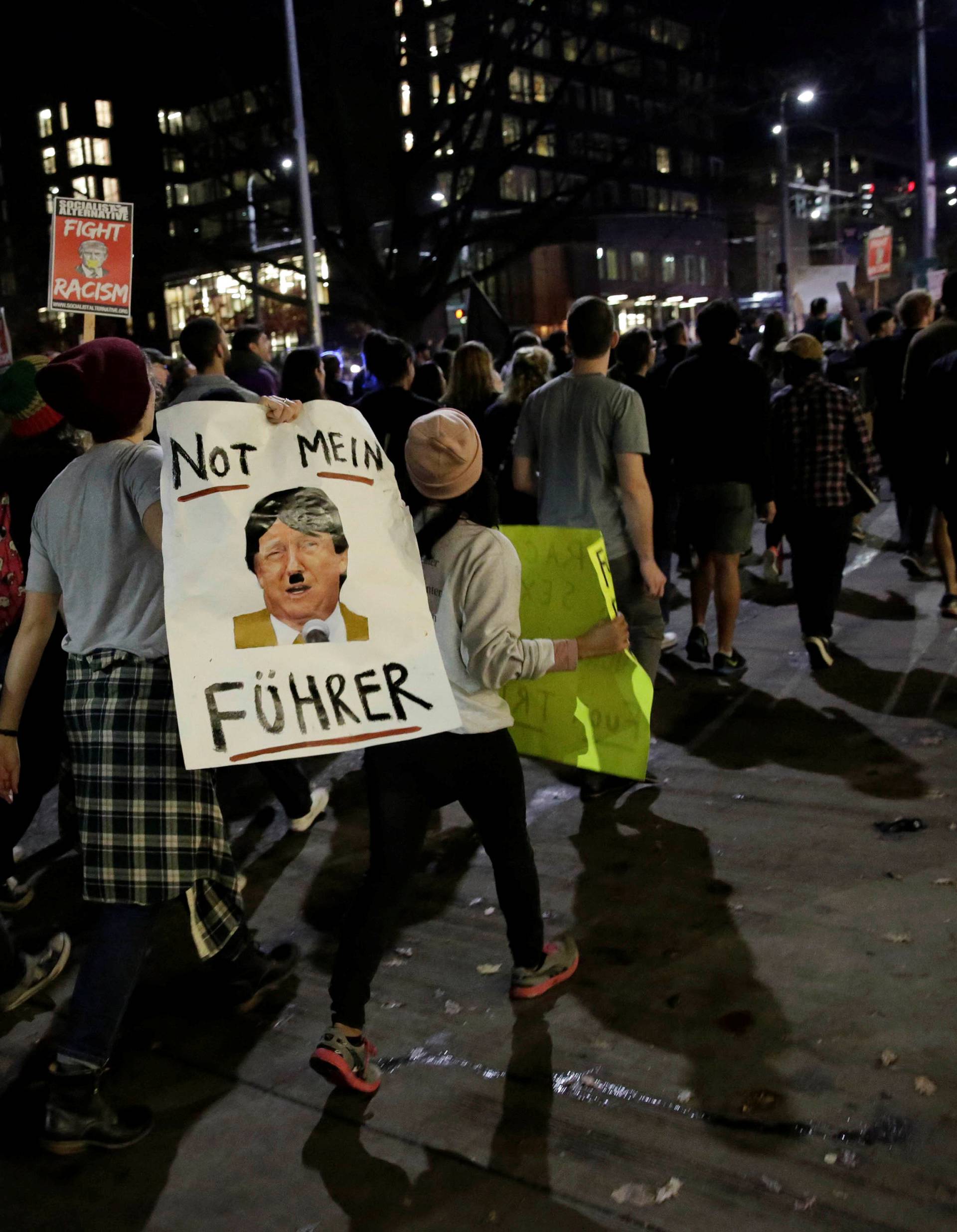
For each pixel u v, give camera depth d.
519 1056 2.78
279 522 2.36
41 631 2.62
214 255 25.98
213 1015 3.11
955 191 63.38
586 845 3.96
